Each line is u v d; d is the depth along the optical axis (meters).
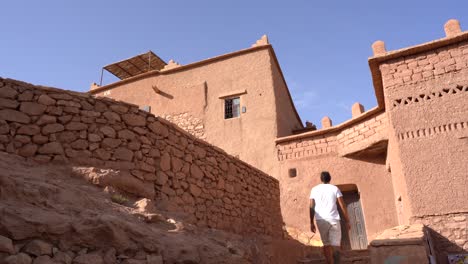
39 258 3.00
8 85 5.59
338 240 5.56
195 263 4.07
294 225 13.66
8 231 2.99
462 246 7.87
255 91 17.30
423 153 9.01
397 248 5.06
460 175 8.44
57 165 5.46
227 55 18.58
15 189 3.63
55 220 3.32
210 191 7.52
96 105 6.12
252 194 9.37
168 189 6.38
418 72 9.85
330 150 14.20
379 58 10.28
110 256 3.40
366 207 12.84
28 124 5.52
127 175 5.78
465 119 8.88
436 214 8.34
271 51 18.22
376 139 12.27
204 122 17.66
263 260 8.00
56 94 5.89
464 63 9.37
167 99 18.83
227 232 7.38
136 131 6.29
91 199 4.52
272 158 15.40
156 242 3.88
